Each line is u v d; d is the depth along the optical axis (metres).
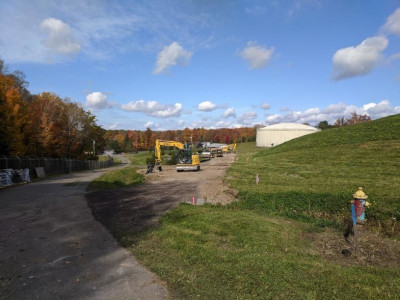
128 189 16.52
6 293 4.67
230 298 4.26
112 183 21.70
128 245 6.80
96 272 5.41
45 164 36.56
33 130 45.41
